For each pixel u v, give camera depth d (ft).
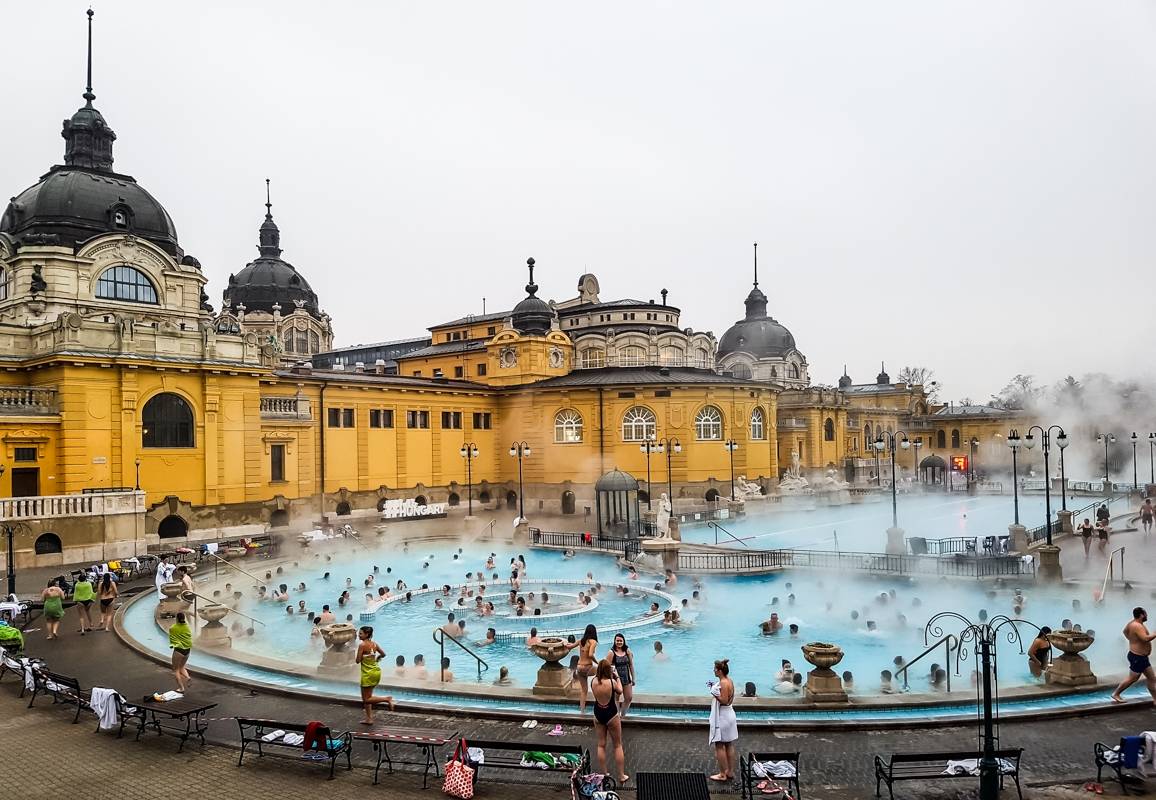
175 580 110.63
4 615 86.84
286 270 283.79
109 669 70.08
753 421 234.17
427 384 209.87
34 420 132.05
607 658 46.50
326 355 300.81
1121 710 57.06
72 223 159.33
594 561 136.15
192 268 173.27
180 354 149.89
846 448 329.52
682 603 100.68
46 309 152.15
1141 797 42.83
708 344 266.16
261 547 143.95
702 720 54.85
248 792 44.21
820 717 56.70
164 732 53.88
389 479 200.44
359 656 55.72
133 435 141.90
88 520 123.13
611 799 40.91
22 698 62.44
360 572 128.47
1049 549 103.71
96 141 172.14
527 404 225.15
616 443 212.43
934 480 300.20
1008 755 42.80
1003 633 84.53
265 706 59.88
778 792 43.32
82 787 44.96
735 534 173.68
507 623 94.58
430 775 46.78
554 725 55.11
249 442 161.38
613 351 244.63
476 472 224.53
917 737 52.80
